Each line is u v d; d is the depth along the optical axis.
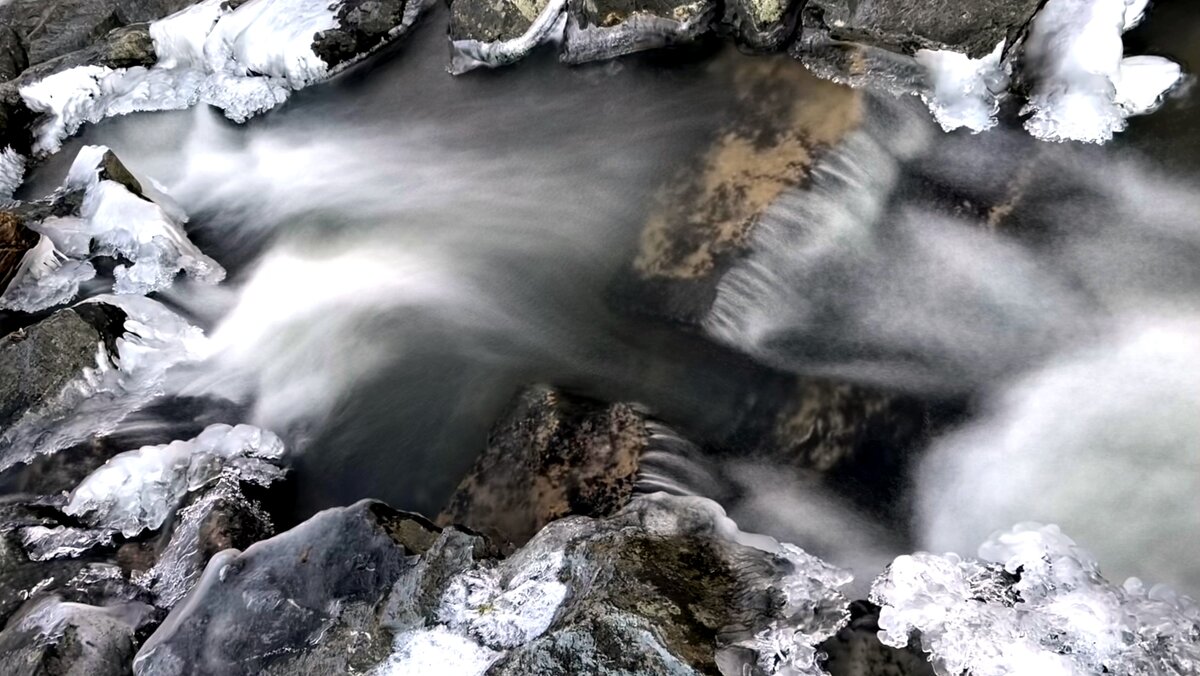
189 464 4.79
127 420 5.16
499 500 4.14
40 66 8.13
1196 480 3.74
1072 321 4.34
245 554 3.93
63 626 3.71
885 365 4.40
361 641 3.32
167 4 8.70
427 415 4.98
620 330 4.97
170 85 7.88
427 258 5.93
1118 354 4.18
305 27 7.33
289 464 4.99
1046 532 3.58
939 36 4.92
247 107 7.59
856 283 4.72
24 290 6.06
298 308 5.93
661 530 3.55
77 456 4.91
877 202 4.92
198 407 5.35
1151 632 3.06
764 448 4.26
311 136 7.30
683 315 4.86
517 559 3.50
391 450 4.90
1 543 4.30
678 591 3.11
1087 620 3.07
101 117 7.97
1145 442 3.89
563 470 4.11
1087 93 4.68
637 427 4.25
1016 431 4.06
